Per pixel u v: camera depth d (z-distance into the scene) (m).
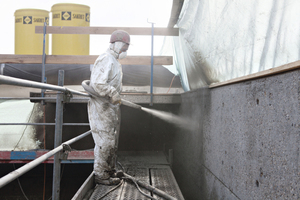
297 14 1.34
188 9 3.49
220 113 2.61
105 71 2.23
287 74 1.43
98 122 2.41
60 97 2.19
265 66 1.72
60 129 2.20
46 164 5.20
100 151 2.47
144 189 2.56
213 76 2.85
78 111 5.50
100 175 2.56
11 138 4.29
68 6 5.20
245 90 2.01
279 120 1.51
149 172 3.54
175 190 2.71
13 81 1.15
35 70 4.90
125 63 4.73
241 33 2.00
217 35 2.50
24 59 4.66
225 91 2.46
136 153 4.94
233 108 2.25
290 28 1.41
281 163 1.48
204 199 3.17
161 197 2.42
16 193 5.12
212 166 2.85
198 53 3.23
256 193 1.79
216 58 2.62
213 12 2.56
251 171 1.87
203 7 2.87
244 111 2.02
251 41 1.87
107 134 2.44
